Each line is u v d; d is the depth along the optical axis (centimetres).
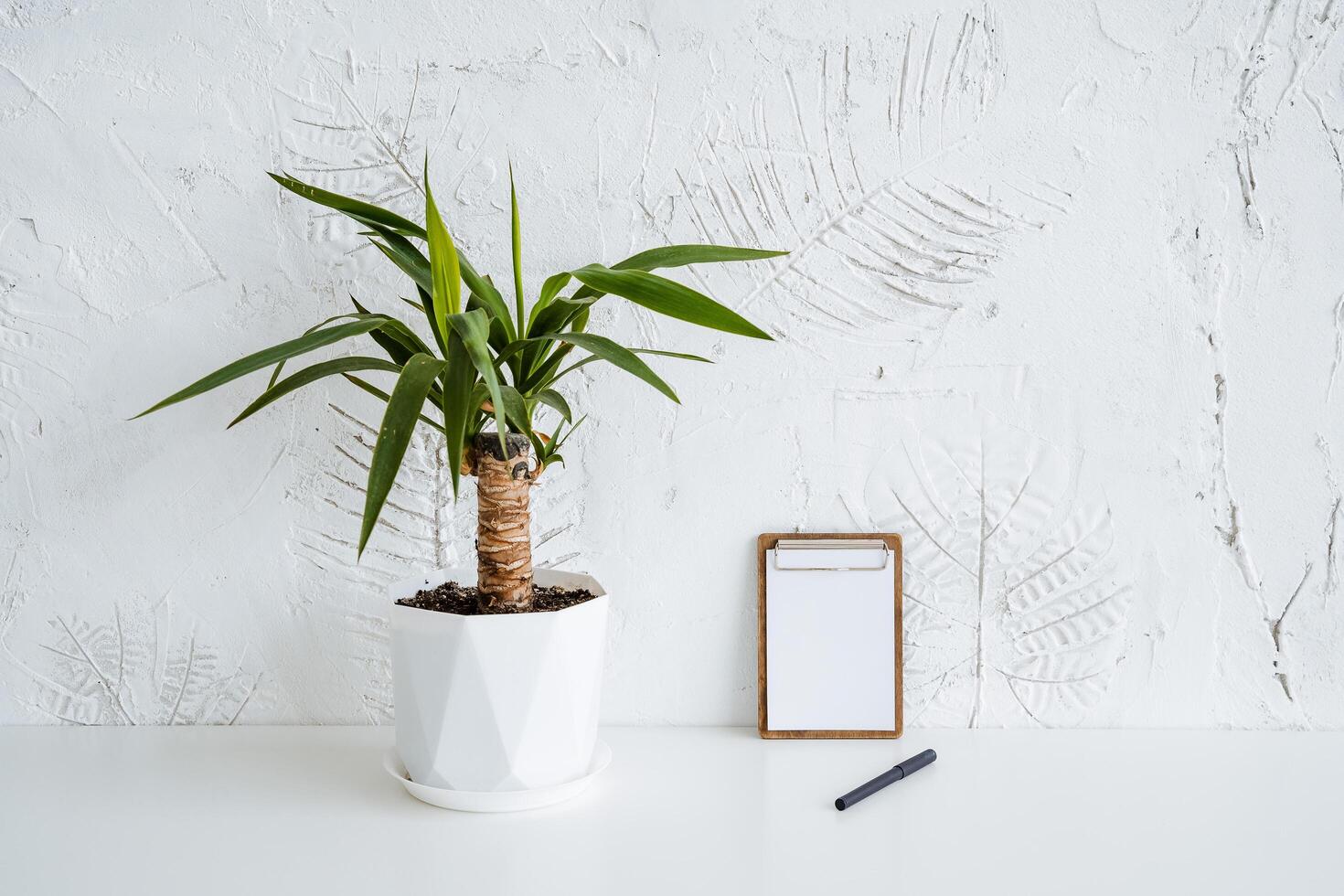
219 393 111
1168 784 97
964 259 108
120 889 78
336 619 114
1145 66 105
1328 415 108
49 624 114
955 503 111
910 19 106
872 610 109
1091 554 110
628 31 107
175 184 110
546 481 111
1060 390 109
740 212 109
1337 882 79
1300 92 105
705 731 112
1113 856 83
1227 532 109
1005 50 106
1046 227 108
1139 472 109
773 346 110
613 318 110
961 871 81
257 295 111
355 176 110
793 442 110
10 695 115
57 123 109
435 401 93
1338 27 104
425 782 92
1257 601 110
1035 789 96
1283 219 106
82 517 113
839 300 109
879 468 110
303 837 87
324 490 112
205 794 96
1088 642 111
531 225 109
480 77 108
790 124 108
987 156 107
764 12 107
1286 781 98
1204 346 108
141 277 111
